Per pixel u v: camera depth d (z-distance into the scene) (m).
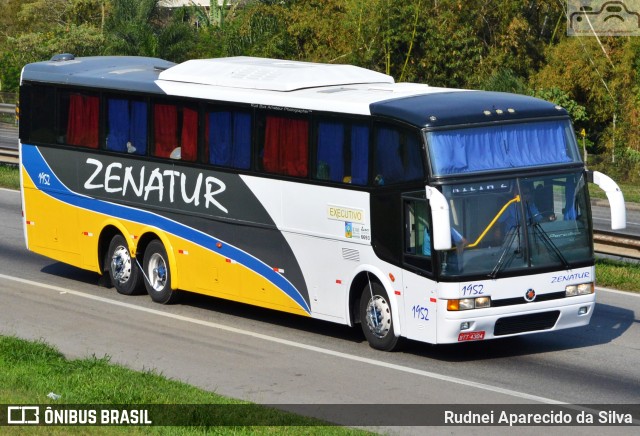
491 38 73.38
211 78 25.77
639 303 26.62
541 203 21.30
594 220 43.84
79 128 28.84
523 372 20.47
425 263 20.75
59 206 29.59
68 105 29.11
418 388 19.27
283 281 24.06
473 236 20.67
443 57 68.00
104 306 26.72
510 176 21.06
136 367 20.84
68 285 29.27
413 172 20.94
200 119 25.62
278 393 18.97
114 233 28.44
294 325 24.92
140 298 27.78
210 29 76.62
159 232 26.81
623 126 67.56
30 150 30.27
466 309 20.50
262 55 70.19
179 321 25.17
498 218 20.88
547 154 21.66
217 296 25.64
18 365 19.91
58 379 18.80
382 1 67.44
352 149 22.27
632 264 31.05
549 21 77.12
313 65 25.84
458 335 20.56
